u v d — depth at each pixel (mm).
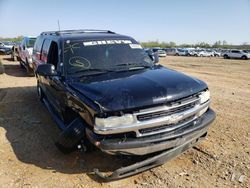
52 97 5863
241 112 6910
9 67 16734
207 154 4535
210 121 4160
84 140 4109
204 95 4137
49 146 5023
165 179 3844
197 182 3768
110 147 3436
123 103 3465
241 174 3941
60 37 5402
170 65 23547
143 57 5285
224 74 16594
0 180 3932
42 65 4738
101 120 3439
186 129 3824
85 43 5113
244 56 40469
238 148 4758
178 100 3703
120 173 3633
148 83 3867
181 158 4430
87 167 4219
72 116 4605
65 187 3740
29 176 4027
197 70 19141
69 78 4508
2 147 5023
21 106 7684
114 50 5121
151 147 3559
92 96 3691
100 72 4590
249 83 12477
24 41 14648
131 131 3514
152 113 3543
